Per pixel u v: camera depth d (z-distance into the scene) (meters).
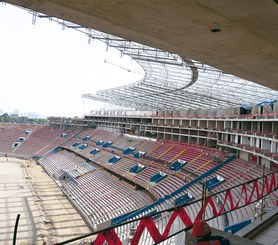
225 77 38.62
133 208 44.50
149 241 28.75
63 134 106.31
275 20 9.58
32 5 9.85
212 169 46.09
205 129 56.72
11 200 51.59
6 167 80.44
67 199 54.59
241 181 38.94
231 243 7.38
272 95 47.25
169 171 52.16
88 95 99.00
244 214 27.81
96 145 85.44
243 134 43.44
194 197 39.62
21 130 115.12
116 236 7.16
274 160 32.47
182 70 39.66
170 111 75.19
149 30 11.53
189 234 7.64
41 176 72.56
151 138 73.38
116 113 103.69
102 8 9.65
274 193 25.23
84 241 35.34
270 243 9.38
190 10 9.16
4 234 37.50
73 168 74.50
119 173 59.91
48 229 40.00
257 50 13.07
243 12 9.06
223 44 12.55
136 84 58.38
